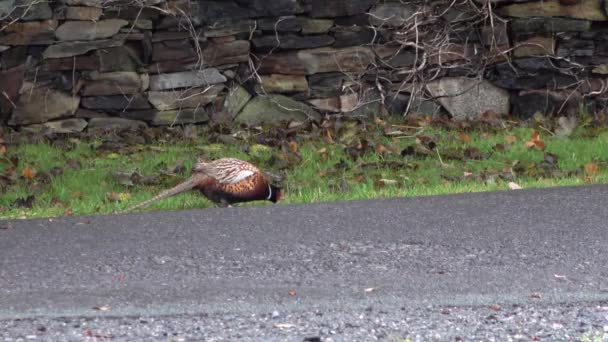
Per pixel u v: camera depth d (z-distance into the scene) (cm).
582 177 1961
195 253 1368
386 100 2534
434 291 1180
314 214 1617
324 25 2502
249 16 2475
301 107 2508
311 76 2514
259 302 1142
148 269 1288
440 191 1836
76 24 2402
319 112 2519
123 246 1414
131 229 1528
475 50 2545
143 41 2439
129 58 2439
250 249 1388
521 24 2533
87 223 1584
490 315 1101
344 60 2516
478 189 1842
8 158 2111
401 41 2523
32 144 2294
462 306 1130
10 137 2330
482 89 2552
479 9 2528
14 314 1104
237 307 1126
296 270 1277
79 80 2419
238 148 2233
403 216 1585
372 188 1895
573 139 2305
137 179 1967
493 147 2214
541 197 1711
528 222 1521
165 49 2453
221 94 2491
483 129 2408
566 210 1598
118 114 2447
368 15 2514
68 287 1206
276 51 2498
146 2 2427
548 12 2531
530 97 2544
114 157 2188
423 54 2528
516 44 2542
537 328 1057
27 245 1429
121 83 2433
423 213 1605
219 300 1150
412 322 1077
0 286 1212
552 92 2545
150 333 1045
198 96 2472
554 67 2539
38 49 2397
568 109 2541
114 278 1246
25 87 2395
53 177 1984
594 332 1045
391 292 1178
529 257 1323
